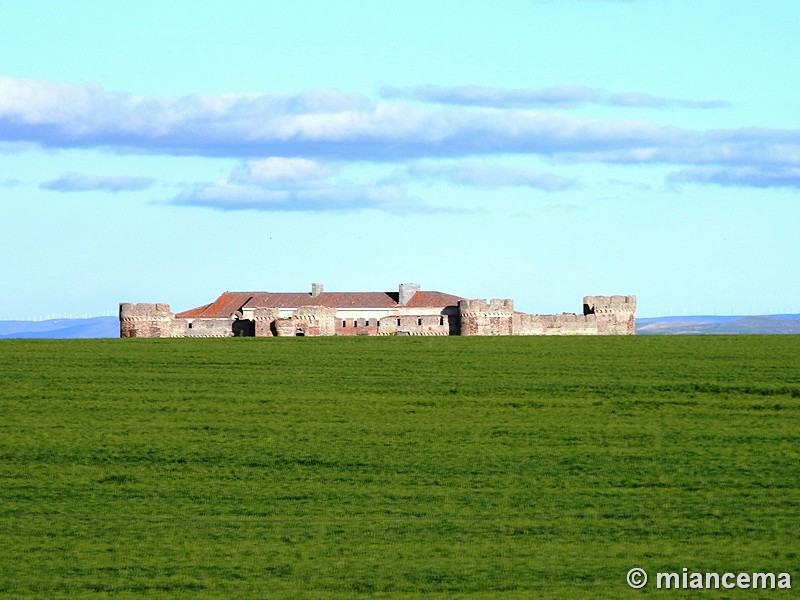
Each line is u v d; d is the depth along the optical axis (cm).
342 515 16762
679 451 19500
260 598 13888
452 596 13875
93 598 13975
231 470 18862
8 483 18300
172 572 14725
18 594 14100
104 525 16450
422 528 16200
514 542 15625
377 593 14000
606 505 17012
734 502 17050
